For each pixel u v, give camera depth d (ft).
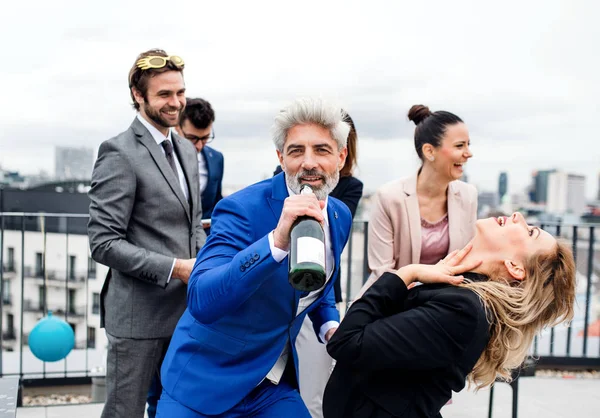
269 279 4.63
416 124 9.05
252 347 4.85
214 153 12.25
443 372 4.63
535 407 11.73
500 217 5.13
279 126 4.69
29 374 12.51
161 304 7.24
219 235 4.71
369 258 9.01
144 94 7.23
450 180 8.59
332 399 4.96
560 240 4.94
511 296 4.72
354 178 9.35
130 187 7.06
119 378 7.29
